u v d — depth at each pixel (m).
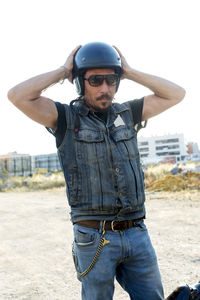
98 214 1.86
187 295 1.80
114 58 1.99
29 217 8.41
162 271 3.91
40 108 1.91
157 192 12.27
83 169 1.90
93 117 1.99
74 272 4.14
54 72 1.99
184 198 10.16
